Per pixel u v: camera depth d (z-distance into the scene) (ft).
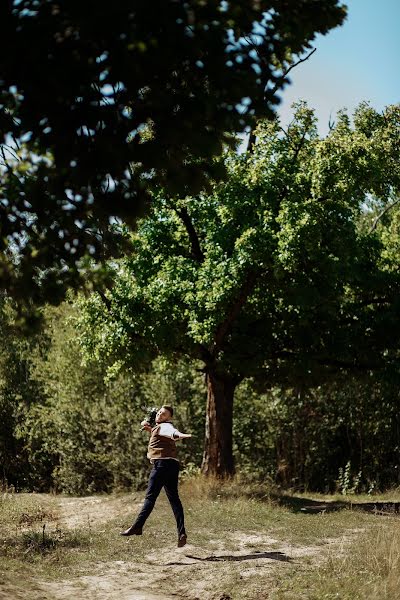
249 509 46.68
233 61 19.40
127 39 16.97
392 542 30.96
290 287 53.93
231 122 20.49
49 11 16.76
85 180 19.27
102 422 88.69
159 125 19.81
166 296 54.70
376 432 83.71
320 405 84.64
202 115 19.88
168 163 20.88
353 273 57.16
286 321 58.23
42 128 18.78
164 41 17.54
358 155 54.34
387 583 25.62
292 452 85.35
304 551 34.09
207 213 56.29
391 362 59.26
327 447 85.30
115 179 21.03
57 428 91.81
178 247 59.72
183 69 19.39
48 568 29.35
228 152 54.70
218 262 54.44
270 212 52.49
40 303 22.99
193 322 53.26
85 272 24.80
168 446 34.45
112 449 86.17
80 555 32.12
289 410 84.58
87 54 17.38
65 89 17.56
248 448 85.76
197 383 83.66
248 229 52.11
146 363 58.29
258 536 37.83
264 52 20.88
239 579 27.99
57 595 24.82
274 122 54.60
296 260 51.26
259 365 58.29
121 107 19.44
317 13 20.47
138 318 55.93
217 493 53.36
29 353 99.60
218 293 52.29
